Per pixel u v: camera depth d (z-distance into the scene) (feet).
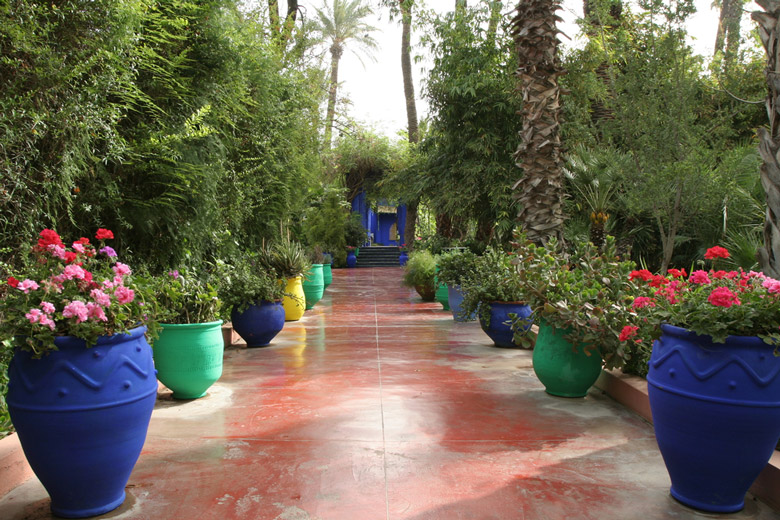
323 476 10.02
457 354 21.77
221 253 24.75
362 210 105.50
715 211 27.50
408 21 41.78
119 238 16.28
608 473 10.32
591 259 17.47
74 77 12.41
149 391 8.99
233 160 26.02
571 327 15.02
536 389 16.38
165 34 15.85
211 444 11.66
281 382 17.11
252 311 22.80
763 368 8.34
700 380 8.57
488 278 24.47
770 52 11.05
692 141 26.08
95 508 8.60
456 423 13.14
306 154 35.50
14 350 8.46
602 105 37.01
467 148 39.58
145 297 9.67
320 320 32.24
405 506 8.88
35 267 10.15
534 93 22.24
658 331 9.49
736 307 8.54
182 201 18.30
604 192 28.14
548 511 8.80
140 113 16.17
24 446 8.31
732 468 8.55
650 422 13.32
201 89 18.71
